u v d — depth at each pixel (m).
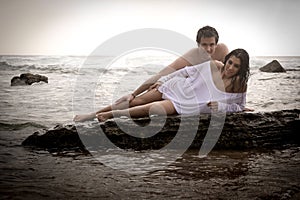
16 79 9.41
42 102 6.40
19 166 2.91
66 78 10.55
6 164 2.97
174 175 2.71
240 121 3.72
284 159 3.21
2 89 8.32
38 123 4.64
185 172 2.79
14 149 3.48
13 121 4.76
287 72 11.59
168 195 2.28
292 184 2.50
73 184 2.49
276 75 10.91
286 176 2.69
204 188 2.42
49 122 4.72
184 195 2.28
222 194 2.30
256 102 6.39
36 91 7.96
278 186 2.45
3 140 3.82
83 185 2.47
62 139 3.58
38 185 2.45
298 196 2.28
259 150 3.57
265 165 3.00
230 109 4.04
